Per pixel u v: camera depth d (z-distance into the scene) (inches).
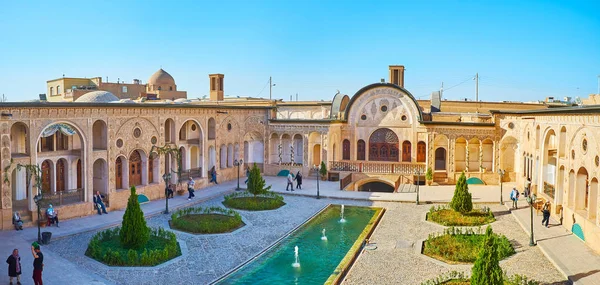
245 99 2033.7
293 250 804.6
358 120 1563.7
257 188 1124.5
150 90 2468.0
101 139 1053.8
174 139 1222.3
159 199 1179.3
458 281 634.8
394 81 1617.9
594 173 761.6
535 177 1133.7
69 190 986.1
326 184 1413.6
